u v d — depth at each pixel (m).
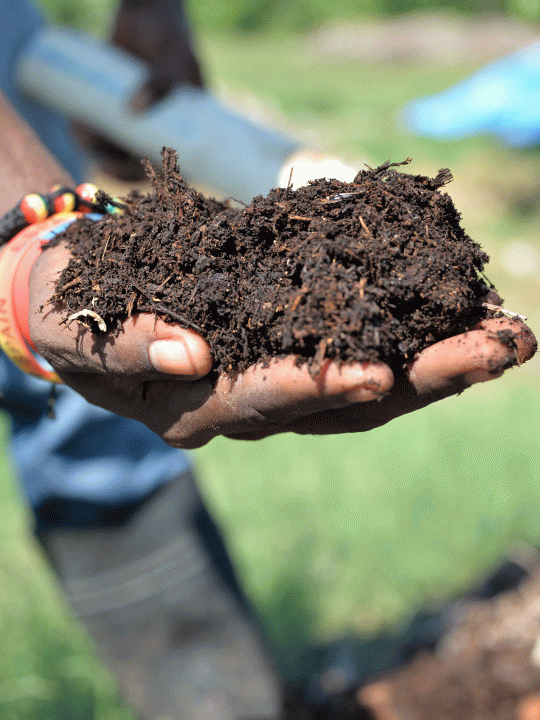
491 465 1.11
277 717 0.71
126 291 0.39
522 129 3.03
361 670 0.83
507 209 2.50
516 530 0.96
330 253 0.39
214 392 0.39
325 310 0.37
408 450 1.18
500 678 0.74
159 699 0.70
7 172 0.49
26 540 0.90
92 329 0.40
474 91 3.31
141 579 0.67
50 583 0.83
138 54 0.74
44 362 0.46
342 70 4.89
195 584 0.68
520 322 0.39
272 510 1.04
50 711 0.69
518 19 5.61
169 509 0.67
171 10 0.74
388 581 0.93
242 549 0.96
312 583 0.93
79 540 0.66
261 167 0.59
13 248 0.44
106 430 0.64
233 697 0.70
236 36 6.20
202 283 0.39
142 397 0.42
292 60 5.21
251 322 0.38
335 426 0.41
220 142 0.62
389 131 3.29
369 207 0.41
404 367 0.39
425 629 0.85
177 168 0.43
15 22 0.71
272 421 0.39
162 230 0.41
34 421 0.64
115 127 0.68
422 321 0.39
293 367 0.37
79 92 0.69
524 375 1.54
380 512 1.02
